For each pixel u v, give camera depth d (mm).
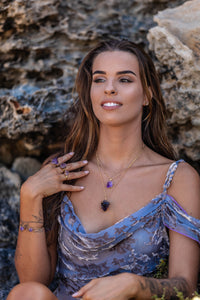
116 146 2695
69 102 3455
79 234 2500
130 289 2191
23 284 2227
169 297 2258
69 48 3490
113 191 2617
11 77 3533
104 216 2555
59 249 2711
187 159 3381
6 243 3586
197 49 3068
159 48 3152
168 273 2439
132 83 2594
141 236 2498
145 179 2621
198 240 2451
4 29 3385
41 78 3549
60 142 3615
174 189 2551
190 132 3246
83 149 2895
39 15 3342
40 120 3406
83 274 2578
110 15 3459
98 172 2717
